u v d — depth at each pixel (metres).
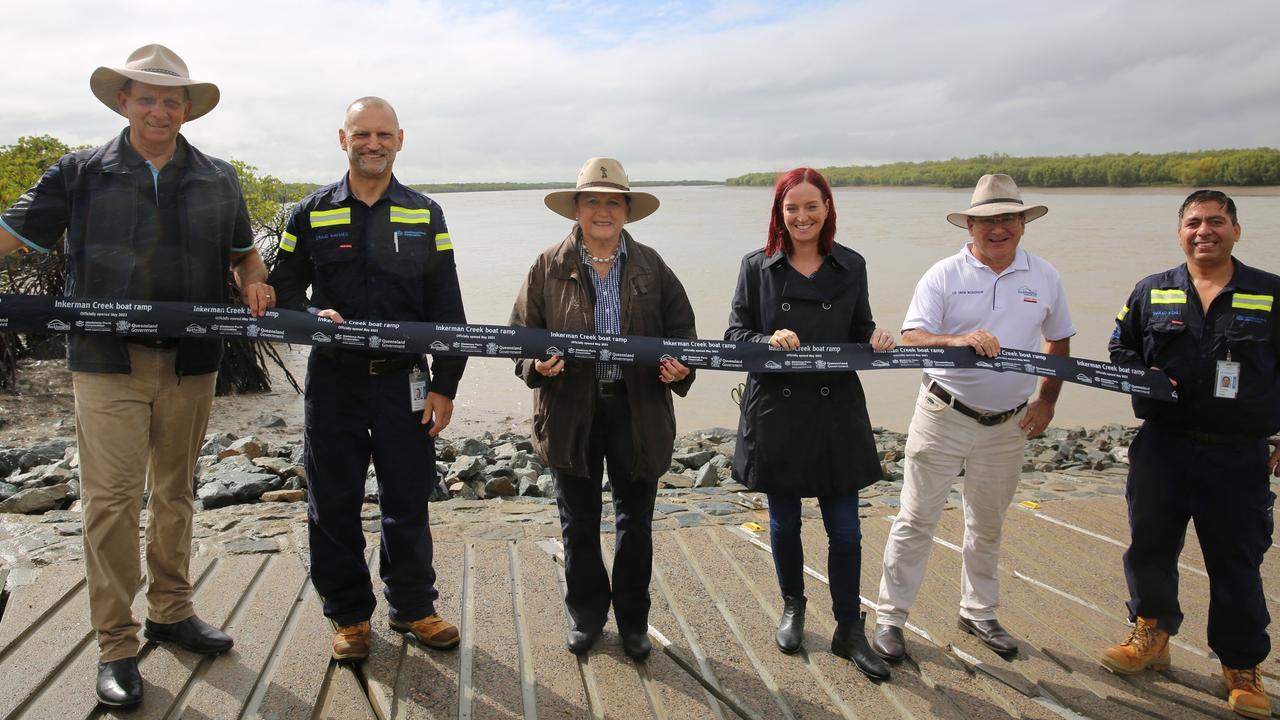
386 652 3.46
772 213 3.58
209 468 6.34
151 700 3.04
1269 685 3.51
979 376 3.44
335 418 3.27
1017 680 3.43
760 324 3.62
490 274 20.48
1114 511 5.60
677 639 3.70
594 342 3.31
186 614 3.39
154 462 3.25
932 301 3.65
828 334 3.50
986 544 3.71
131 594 3.06
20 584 3.89
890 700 3.29
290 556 4.39
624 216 3.48
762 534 4.99
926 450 3.53
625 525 3.48
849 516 3.51
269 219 12.78
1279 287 3.27
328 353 3.26
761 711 3.19
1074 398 10.90
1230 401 3.28
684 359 3.35
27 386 9.41
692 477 6.66
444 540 4.78
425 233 3.37
